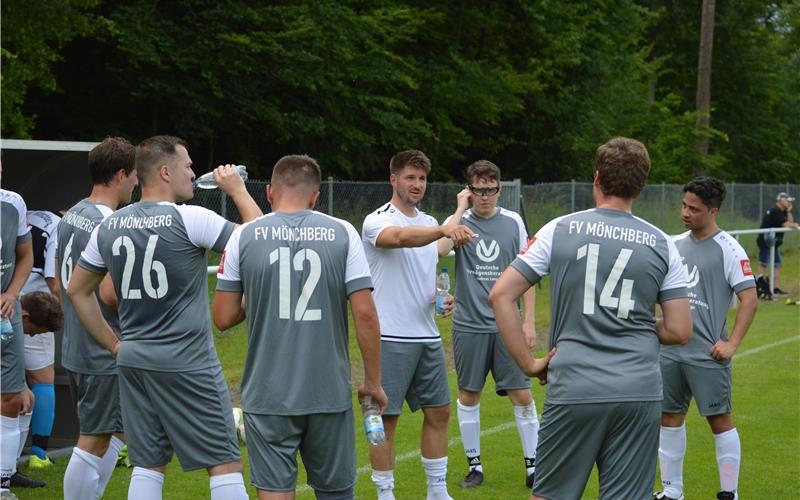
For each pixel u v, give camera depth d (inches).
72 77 979.9
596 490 295.1
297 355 189.0
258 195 673.6
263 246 190.9
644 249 182.9
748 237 1186.0
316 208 673.6
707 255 265.1
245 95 968.9
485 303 294.2
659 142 1509.6
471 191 295.0
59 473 298.4
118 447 249.0
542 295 774.5
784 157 2050.9
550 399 185.5
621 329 181.8
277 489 189.5
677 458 270.8
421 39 1191.6
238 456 210.1
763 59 1927.9
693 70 1967.3
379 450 257.1
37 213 316.2
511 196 757.3
